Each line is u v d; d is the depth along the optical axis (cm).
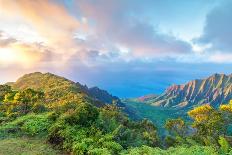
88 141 1956
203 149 2084
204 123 4753
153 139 2961
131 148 2005
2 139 2398
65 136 2122
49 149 2075
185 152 1909
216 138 4100
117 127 2300
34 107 4003
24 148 2081
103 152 1769
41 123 2638
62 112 2812
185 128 4425
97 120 2334
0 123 3148
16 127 2664
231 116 4925
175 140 3566
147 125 3684
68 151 2016
